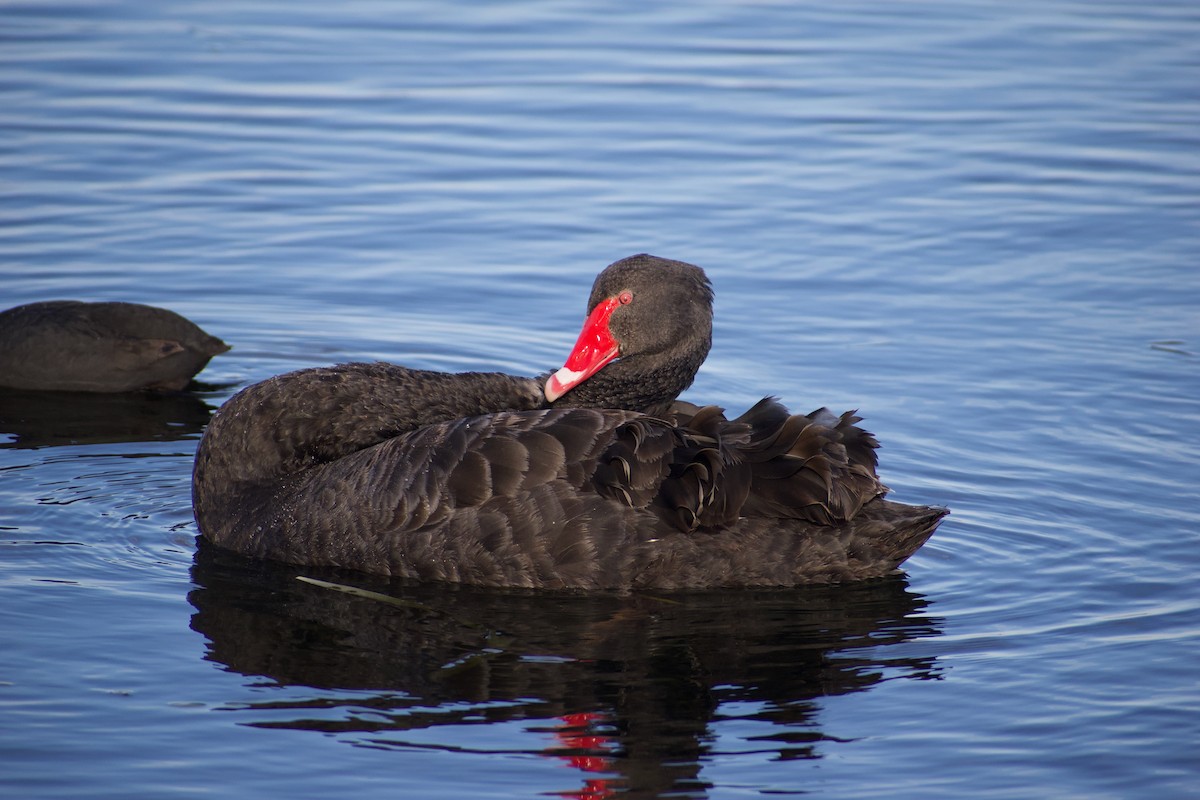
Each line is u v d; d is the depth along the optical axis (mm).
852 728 8836
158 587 10672
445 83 23406
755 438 10938
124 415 14492
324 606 10406
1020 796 8180
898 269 17703
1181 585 10859
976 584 10930
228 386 15328
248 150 20859
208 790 8094
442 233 18656
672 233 18609
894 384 14789
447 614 10297
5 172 19797
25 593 10438
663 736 8695
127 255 17875
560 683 9312
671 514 10484
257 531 11312
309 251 18172
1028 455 13266
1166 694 9234
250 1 26953
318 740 8586
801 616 10359
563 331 16312
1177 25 26812
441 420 11836
